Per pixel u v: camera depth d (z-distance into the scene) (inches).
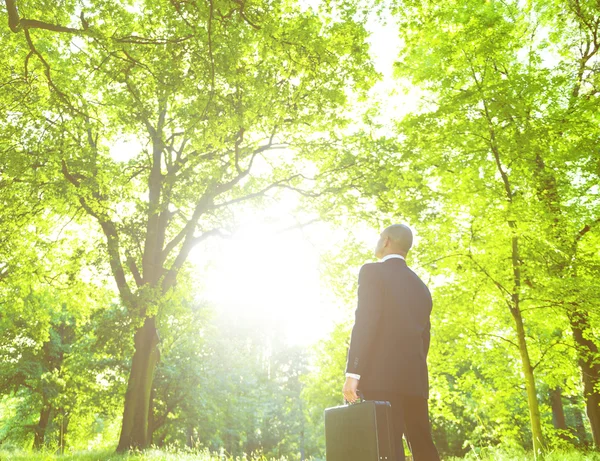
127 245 658.8
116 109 596.4
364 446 83.8
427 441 101.5
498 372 538.0
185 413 1193.4
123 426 593.0
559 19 602.5
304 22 395.2
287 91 436.1
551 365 531.5
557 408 938.7
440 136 486.3
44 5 470.0
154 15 492.1
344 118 542.0
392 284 105.7
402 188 527.5
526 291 469.1
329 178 629.0
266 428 2151.8
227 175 660.1
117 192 572.7
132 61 428.5
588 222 508.7
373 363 100.7
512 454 406.6
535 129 456.4
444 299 493.7
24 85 535.5
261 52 434.0
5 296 764.0
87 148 518.6
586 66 571.8
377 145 597.6
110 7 474.6
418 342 103.0
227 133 431.8
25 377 1178.0
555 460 372.8
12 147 506.9
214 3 341.4
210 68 377.7
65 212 689.0
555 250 467.8
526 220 442.3
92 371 972.6
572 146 477.1
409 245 116.5
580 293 431.8
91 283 725.3
